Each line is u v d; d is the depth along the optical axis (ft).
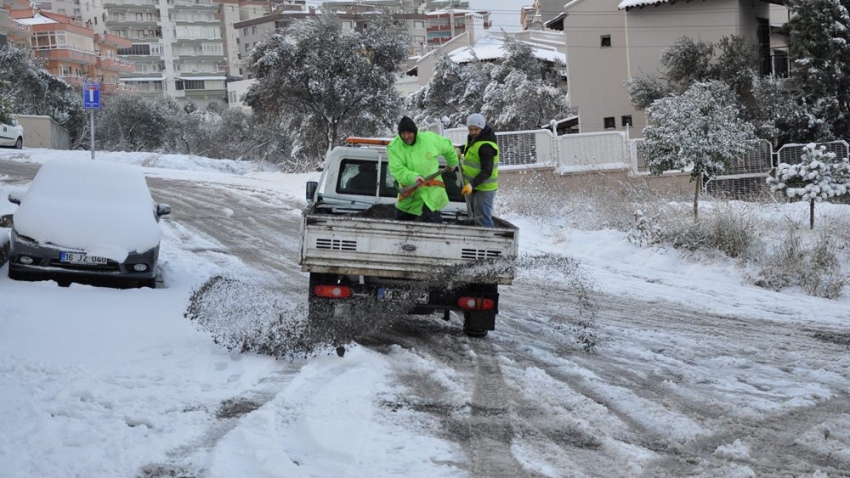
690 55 118.52
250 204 78.33
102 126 197.88
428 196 31.55
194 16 433.48
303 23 136.36
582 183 79.00
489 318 30.37
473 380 24.85
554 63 188.96
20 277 38.65
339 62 134.51
